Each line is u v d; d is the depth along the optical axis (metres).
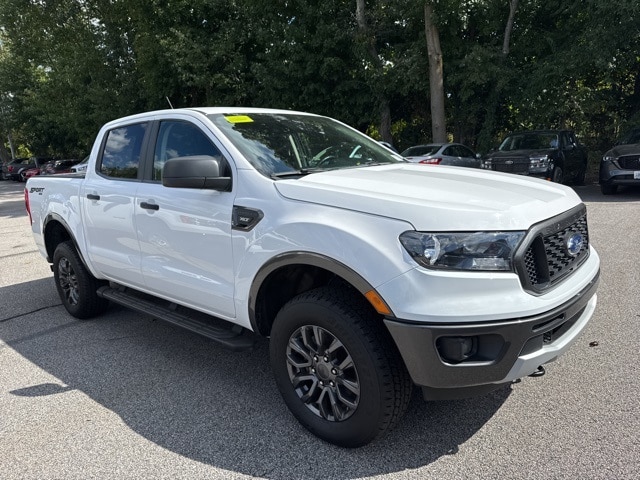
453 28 17.03
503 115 19.31
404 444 2.75
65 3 24.27
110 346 4.36
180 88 22.62
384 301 2.38
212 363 3.95
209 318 3.71
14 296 6.01
